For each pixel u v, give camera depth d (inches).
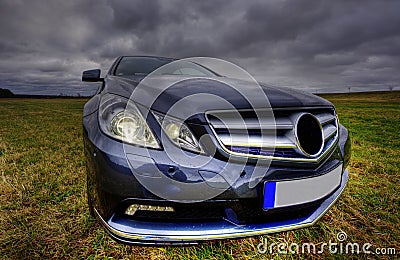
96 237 60.2
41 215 68.6
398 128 281.6
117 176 44.4
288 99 54.7
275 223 50.9
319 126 54.9
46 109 561.9
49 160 117.3
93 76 96.3
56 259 53.9
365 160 132.7
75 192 82.1
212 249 58.4
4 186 84.1
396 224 72.5
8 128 227.8
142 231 45.8
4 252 55.1
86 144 53.2
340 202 83.0
